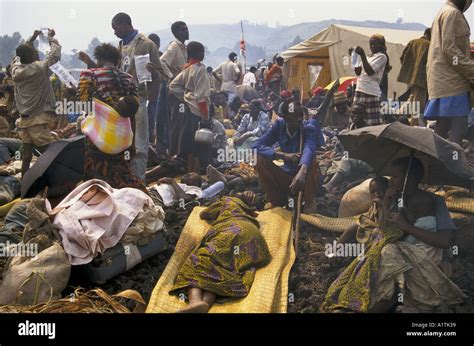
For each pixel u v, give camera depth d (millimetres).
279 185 7016
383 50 9109
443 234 5215
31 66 8172
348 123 10375
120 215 5727
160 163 8945
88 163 6488
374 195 5629
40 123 8312
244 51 16891
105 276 5539
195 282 5262
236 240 5637
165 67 9398
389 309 5035
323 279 5695
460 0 7457
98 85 6828
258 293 5176
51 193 6520
